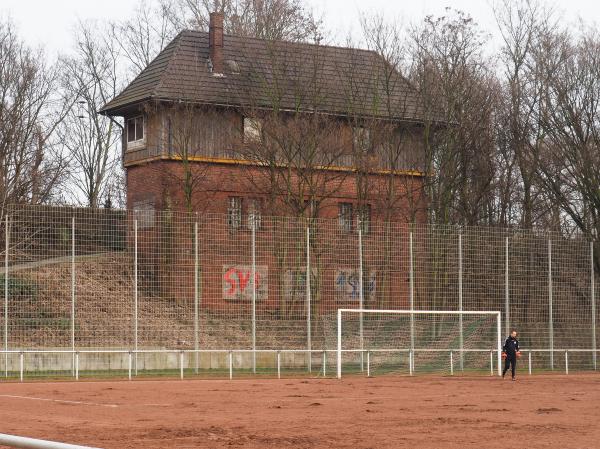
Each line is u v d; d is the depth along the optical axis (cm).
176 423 3772
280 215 8969
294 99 9781
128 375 7050
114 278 7112
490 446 3166
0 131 10738
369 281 7819
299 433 3466
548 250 8356
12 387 5969
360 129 9525
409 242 7931
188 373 7225
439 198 9700
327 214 9388
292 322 7606
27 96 11281
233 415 4150
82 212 7050
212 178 9475
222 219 7506
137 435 3347
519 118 10112
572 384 6756
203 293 7375
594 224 9694
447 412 4391
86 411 4288
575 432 3609
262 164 9300
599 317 8538
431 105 9769
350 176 9556
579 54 9938
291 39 10619
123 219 7175
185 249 7325
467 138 9869
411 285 7900
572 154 9775
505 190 10138
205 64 10038
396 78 10056
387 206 9362
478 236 8131
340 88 9938
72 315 6894
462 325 7975
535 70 10075
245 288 7506
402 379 7256
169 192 9406
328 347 7650
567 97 9812
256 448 3038
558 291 8362
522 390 6069
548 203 10131
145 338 7181
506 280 8162
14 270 6869
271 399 5097
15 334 6831
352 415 4191
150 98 9638
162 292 7256
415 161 9731
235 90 9831
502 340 8112
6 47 11125
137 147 9975
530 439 3372
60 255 6981
